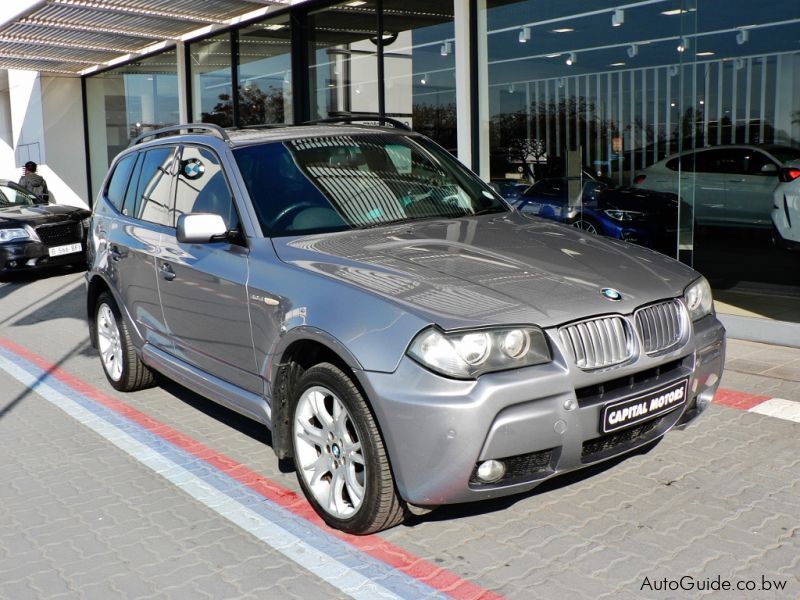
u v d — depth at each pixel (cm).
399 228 433
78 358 742
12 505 414
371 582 322
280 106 1180
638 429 355
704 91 762
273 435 399
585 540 348
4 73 1967
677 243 793
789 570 318
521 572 324
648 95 795
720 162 763
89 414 567
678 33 771
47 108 1791
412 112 982
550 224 465
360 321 336
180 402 588
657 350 355
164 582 331
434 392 311
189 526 382
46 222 1218
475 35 907
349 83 1063
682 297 377
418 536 359
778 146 737
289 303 375
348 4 1052
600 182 836
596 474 416
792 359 627
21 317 965
